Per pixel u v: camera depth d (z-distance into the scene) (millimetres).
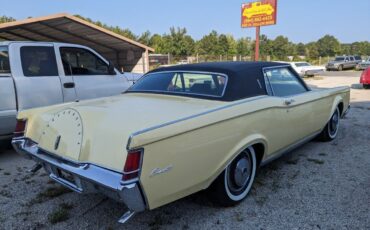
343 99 5512
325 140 5340
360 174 3984
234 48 61500
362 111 8250
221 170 2904
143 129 2314
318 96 4535
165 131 2379
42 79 5191
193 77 3592
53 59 5406
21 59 5035
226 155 2922
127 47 13992
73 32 12125
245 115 3086
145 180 2281
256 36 21609
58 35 12688
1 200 3412
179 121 2521
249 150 3326
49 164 2844
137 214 3074
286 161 4465
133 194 2250
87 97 5762
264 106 3326
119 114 2758
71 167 2551
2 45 5062
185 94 3482
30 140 3158
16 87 4883
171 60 29969
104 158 2406
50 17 10203
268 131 3443
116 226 2885
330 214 3033
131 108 2963
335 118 5449
